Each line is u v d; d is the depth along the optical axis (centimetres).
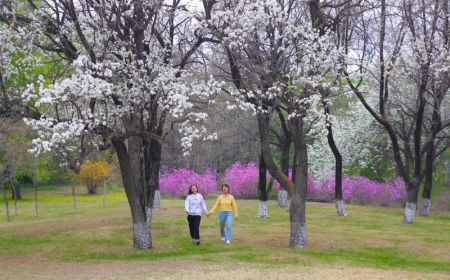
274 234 1752
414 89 2669
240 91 1431
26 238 1683
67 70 1402
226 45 1410
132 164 1445
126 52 1347
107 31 1330
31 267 1198
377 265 1245
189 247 1498
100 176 3303
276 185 3569
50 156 2886
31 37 1320
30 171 2808
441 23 1995
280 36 1423
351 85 2019
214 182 3812
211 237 1677
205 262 1234
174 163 4425
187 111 1373
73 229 1838
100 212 2514
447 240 1667
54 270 1145
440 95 2138
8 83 1467
